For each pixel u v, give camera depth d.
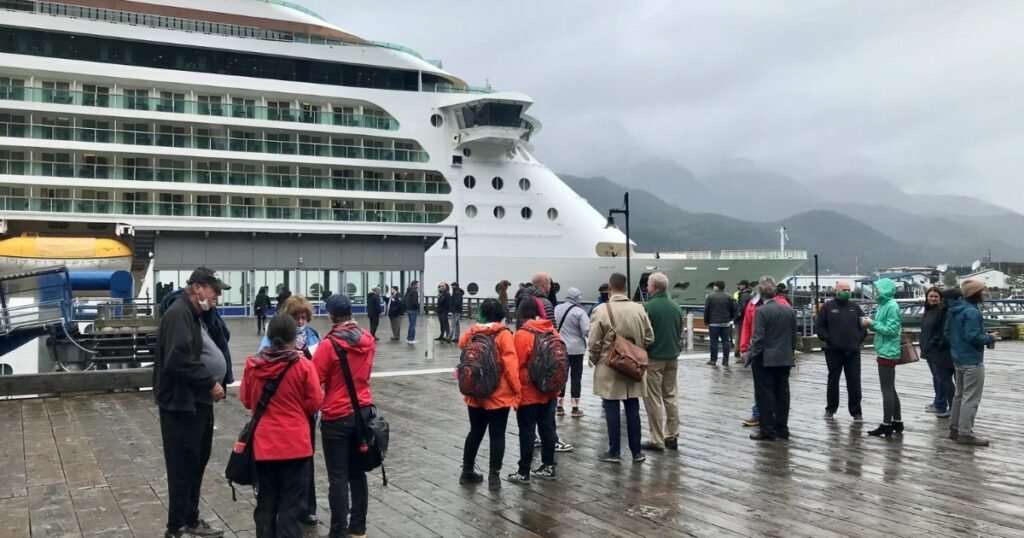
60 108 31.28
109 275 22.00
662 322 8.43
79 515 6.27
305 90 34.88
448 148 36.22
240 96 35.03
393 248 34.66
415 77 38.25
